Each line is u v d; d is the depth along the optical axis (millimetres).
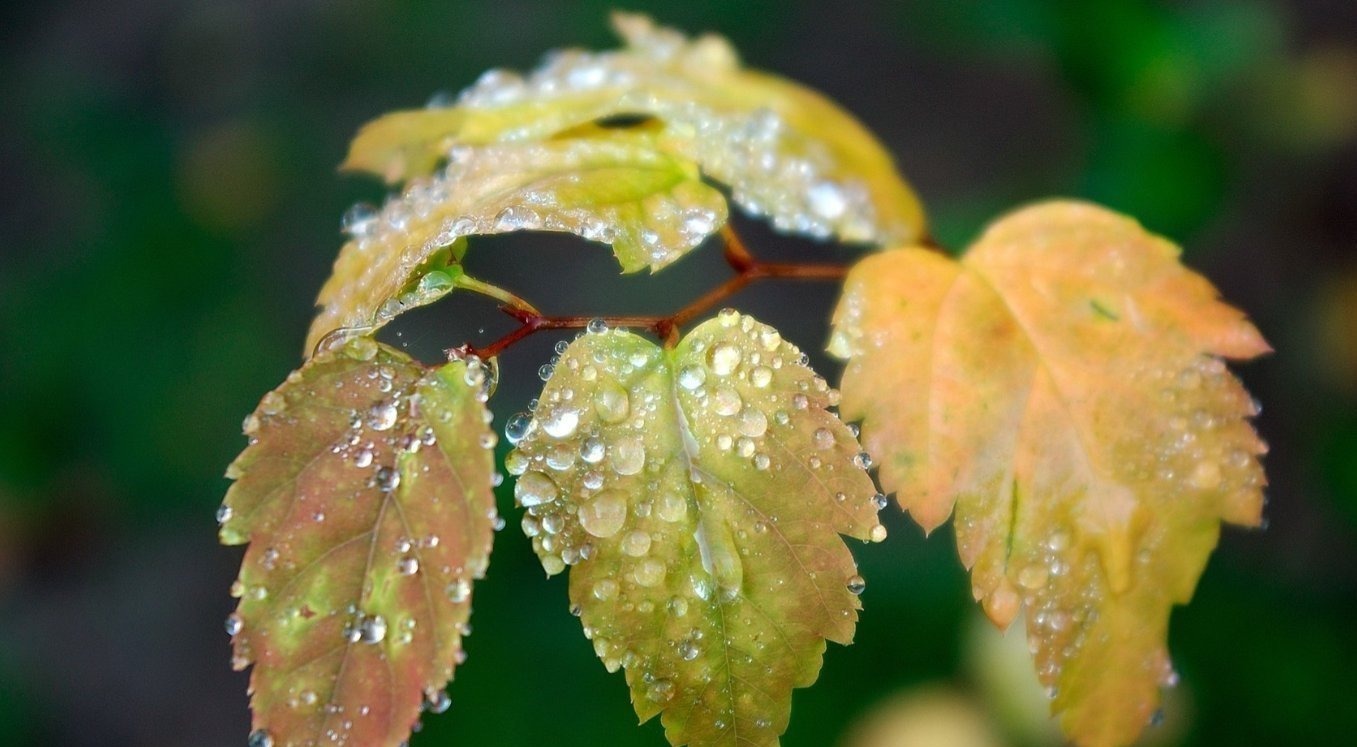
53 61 665
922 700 365
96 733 516
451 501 180
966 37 380
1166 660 193
